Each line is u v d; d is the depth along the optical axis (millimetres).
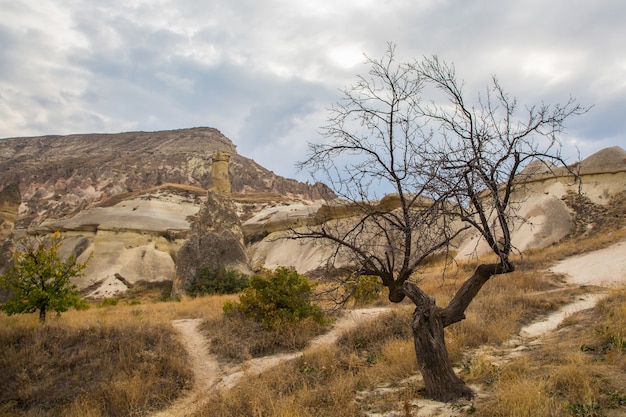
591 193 32094
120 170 129750
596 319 11070
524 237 30203
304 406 7035
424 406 6496
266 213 60062
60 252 50375
